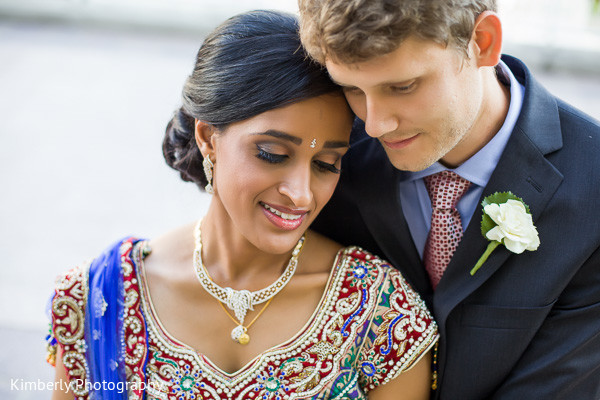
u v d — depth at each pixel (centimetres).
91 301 161
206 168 156
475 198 166
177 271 162
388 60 125
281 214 147
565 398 168
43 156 459
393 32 121
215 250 161
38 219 401
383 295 161
